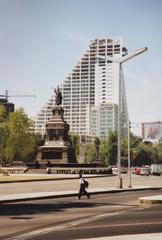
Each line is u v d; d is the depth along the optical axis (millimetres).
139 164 189000
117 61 48062
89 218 20484
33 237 14609
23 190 42031
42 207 26906
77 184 52000
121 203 29844
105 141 168750
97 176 76250
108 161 167375
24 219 20297
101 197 35938
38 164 93000
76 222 18922
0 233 15727
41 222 19078
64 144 94438
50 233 15531
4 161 118438
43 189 43781
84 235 14852
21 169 88688
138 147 184000
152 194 39688
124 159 164875
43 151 94688
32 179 58406
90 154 165250
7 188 44500
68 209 25500
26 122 117625
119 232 15430
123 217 20719
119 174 47031
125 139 168125
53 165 92250
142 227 16781
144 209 25203
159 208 25938
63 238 14242
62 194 36594
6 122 119750
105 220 19484
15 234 15469
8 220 19875
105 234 14992
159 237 13992
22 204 29406
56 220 19812
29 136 118062
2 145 116562
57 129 94938
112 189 44219
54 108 96125
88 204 29047
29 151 117812
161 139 67562
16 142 115938
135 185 54531
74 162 97500
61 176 70375
